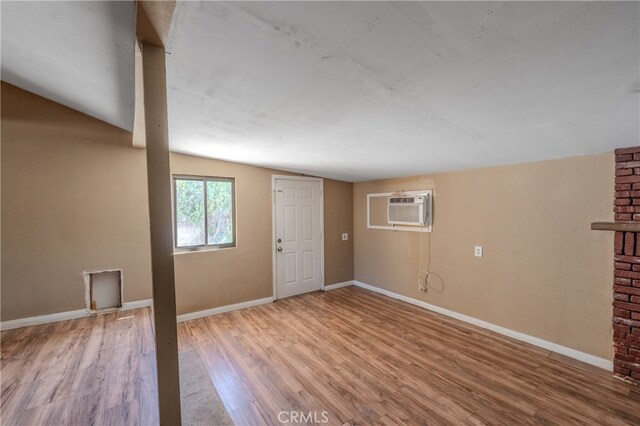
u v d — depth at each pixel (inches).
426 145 101.3
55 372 89.1
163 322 49.0
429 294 155.8
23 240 119.1
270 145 117.0
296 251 181.9
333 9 40.3
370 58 51.8
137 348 103.5
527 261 116.8
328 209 195.5
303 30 45.6
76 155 126.5
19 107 116.6
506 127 80.0
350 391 87.9
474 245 134.5
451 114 72.8
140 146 136.8
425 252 157.0
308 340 121.6
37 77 100.7
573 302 104.9
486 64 50.9
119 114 113.1
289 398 84.9
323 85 63.4
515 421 75.4
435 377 94.7
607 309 97.4
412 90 62.2
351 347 115.1
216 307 152.5
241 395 86.2
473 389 88.4
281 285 175.9
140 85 67.8
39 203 121.0
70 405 74.7
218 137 110.3
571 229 105.0
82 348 103.4
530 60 48.6
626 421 74.9
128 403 75.6
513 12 38.3
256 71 59.8
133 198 137.7
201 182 150.3
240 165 159.6
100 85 88.0
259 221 166.7
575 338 104.7
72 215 126.6
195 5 40.6
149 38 46.9
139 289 139.7
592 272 100.3
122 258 136.0
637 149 88.9
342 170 162.4
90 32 59.6
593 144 89.7
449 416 77.3
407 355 108.6
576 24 39.4
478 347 114.0
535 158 109.8
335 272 199.5
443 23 41.4
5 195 116.0
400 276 172.4
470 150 104.1
